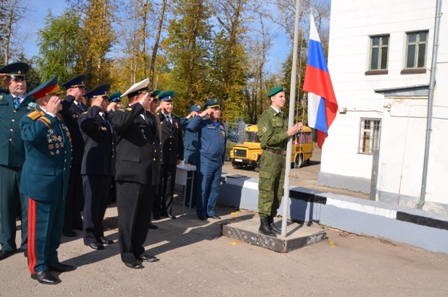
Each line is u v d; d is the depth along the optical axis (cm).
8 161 495
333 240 625
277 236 573
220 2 2177
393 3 1335
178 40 2098
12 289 415
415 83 1297
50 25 2572
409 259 551
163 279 455
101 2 1834
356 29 1419
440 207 917
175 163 742
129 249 486
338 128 1465
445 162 915
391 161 1004
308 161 2241
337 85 1472
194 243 591
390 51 1350
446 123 912
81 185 638
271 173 579
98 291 418
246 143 1844
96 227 561
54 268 463
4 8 1947
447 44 912
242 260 524
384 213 624
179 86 2172
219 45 2206
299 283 457
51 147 432
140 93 479
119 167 475
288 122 564
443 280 480
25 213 512
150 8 1806
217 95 2219
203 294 420
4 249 507
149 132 489
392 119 1002
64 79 2575
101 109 572
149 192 496
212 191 743
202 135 734
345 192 1385
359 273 494
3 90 523
